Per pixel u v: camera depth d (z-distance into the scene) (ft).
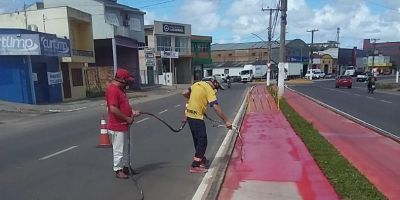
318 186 22.06
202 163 26.68
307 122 46.88
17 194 22.16
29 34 84.99
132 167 27.94
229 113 65.10
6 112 71.31
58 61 101.45
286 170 25.52
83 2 142.20
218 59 351.05
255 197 20.59
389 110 68.33
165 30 212.64
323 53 401.90
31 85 88.33
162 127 48.80
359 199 19.08
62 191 22.61
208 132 44.14
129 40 152.66
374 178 23.56
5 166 29.07
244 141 36.04
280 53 94.12
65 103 93.45
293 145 33.65
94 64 154.20
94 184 23.89
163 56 206.08
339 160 26.96
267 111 62.85
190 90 27.17
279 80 94.17
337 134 40.22
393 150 31.78
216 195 20.71
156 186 23.34
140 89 158.92
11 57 86.28
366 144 34.50
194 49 250.57
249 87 169.27
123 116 24.59
